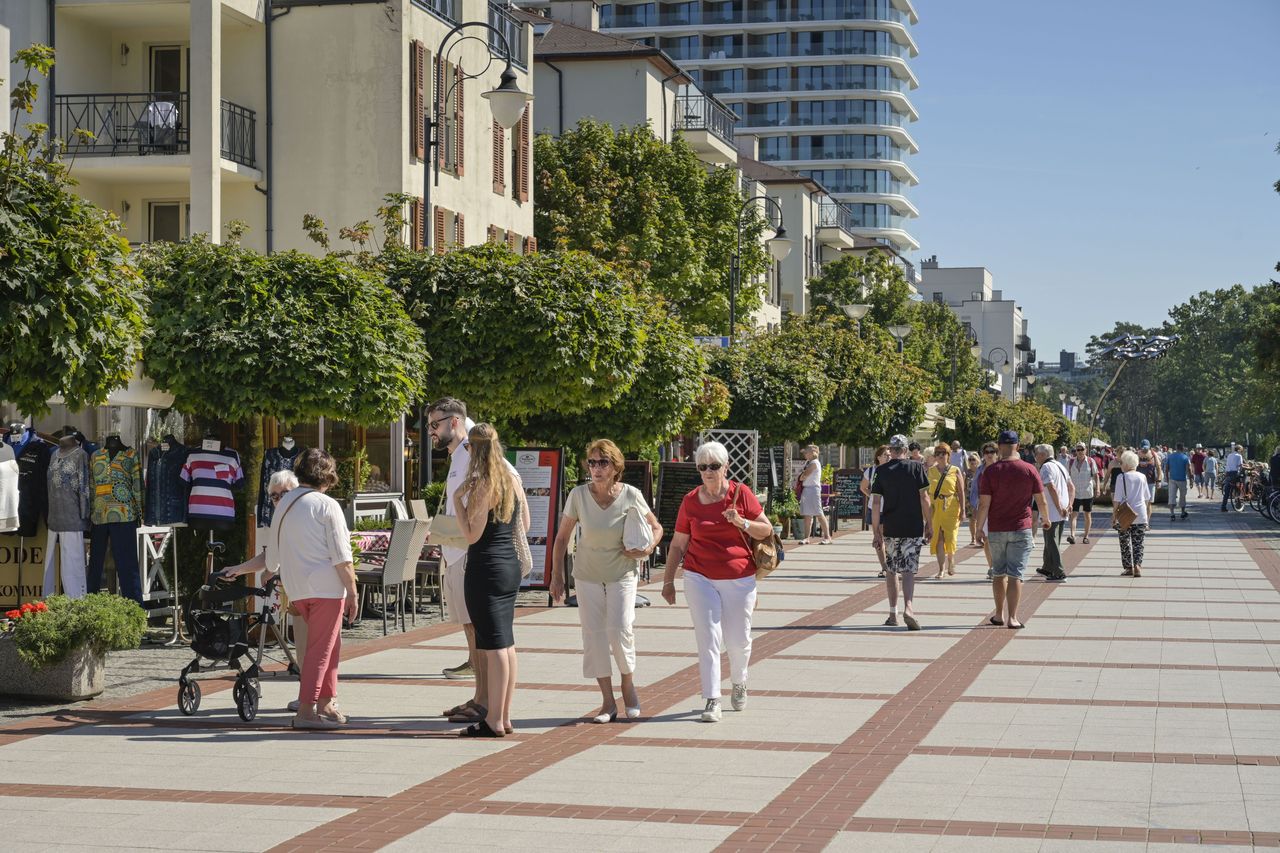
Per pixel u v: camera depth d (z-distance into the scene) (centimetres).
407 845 712
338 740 998
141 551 1537
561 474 1869
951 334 8862
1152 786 835
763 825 748
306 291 1530
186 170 2791
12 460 1441
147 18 2842
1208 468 7238
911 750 944
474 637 1097
